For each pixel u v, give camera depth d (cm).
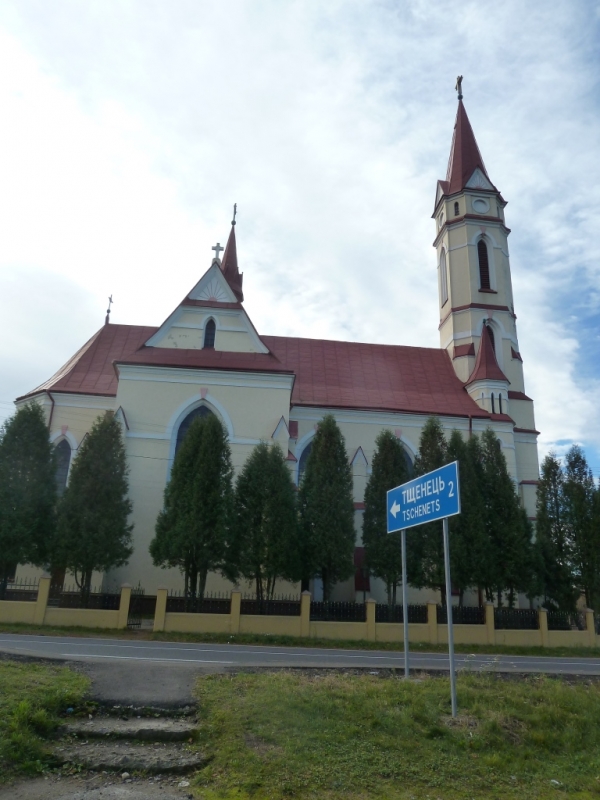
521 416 4334
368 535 3081
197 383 3341
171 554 2678
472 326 4478
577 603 3180
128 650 1867
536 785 871
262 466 2912
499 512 3120
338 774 829
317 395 4041
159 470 3191
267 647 2247
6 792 747
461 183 4766
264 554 2762
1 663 1213
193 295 3584
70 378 3769
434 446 3231
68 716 984
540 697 1237
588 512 3166
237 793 767
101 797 743
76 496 2728
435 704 1117
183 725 965
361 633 2569
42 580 2462
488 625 2697
